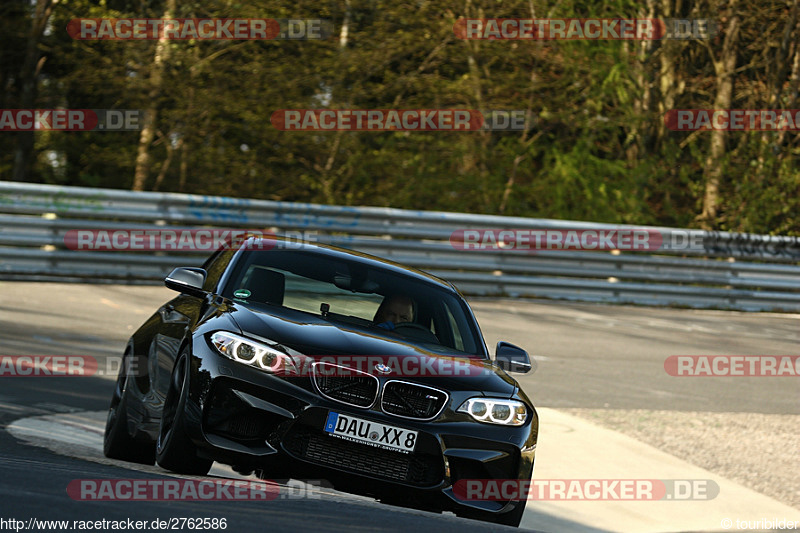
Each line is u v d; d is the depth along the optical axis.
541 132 83.44
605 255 66.94
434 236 62.91
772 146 91.62
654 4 90.06
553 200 81.88
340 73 79.38
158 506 14.16
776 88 100.81
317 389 18.38
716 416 39.06
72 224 55.34
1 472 15.55
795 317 70.94
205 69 77.25
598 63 81.31
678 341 55.97
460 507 18.75
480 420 19.11
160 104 79.25
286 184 82.06
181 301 23.28
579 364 46.66
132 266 56.66
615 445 32.97
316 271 23.17
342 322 21.17
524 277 64.75
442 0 78.50
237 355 18.55
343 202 80.56
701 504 27.59
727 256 70.50
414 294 23.45
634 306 67.44
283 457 18.06
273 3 77.25
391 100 82.75
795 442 36.00
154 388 21.39
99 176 85.25
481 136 82.06
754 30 100.88
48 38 79.00
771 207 89.19
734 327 63.12
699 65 102.75
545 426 34.31
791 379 48.97
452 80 81.44
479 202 81.12
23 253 54.22
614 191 82.94
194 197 58.44
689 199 91.69
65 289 52.69
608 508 26.34
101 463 21.39
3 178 83.88
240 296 21.61
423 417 18.77
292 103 78.19
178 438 18.56
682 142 92.81
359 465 18.34
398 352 19.67
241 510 14.70
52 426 27.09
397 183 80.81
